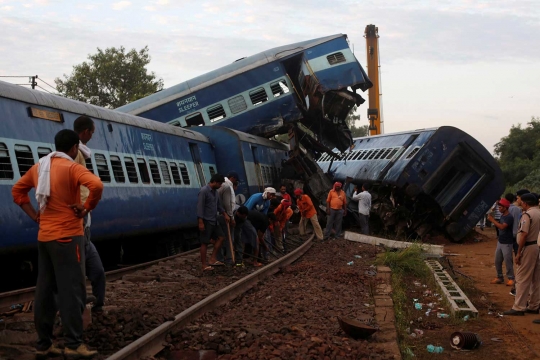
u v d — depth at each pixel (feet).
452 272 47.32
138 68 188.34
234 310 29.60
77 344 19.45
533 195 32.83
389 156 80.84
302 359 20.52
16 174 34.65
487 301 37.01
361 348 22.44
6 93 35.47
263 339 22.27
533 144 213.66
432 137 72.28
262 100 88.48
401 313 30.96
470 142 73.00
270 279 40.14
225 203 42.75
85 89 185.78
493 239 83.46
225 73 88.43
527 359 24.35
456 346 25.67
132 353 19.62
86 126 22.12
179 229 63.00
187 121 86.84
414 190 70.85
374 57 164.14
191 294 32.76
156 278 38.63
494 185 74.33
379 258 50.19
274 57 89.15
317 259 52.65
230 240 43.57
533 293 33.17
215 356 21.31
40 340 19.39
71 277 18.97
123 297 31.09
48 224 18.81
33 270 39.88
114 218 46.55
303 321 27.14
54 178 18.74
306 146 96.17
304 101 91.35
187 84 87.86
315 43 88.84
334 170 110.93
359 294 35.88
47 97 40.45
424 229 75.46
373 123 163.94
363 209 73.31
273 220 51.80
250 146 80.84
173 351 21.79
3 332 20.84
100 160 45.91
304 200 70.38
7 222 33.32
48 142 38.78
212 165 74.18
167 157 60.44
